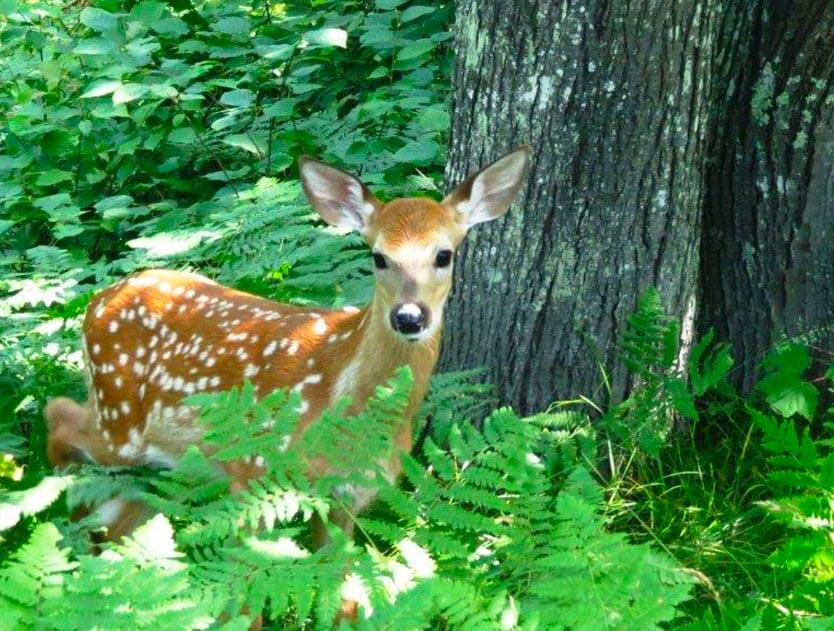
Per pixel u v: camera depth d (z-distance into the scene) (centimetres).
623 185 544
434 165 809
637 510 528
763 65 583
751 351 616
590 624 330
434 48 862
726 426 586
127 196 782
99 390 549
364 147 760
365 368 480
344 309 529
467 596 325
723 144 600
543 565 361
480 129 559
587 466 536
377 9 923
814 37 570
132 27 841
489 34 545
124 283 563
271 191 714
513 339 570
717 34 563
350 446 427
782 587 464
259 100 898
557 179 546
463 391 555
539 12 530
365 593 362
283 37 898
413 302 463
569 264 556
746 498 538
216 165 871
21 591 317
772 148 591
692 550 497
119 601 313
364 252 675
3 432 559
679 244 562
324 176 521
